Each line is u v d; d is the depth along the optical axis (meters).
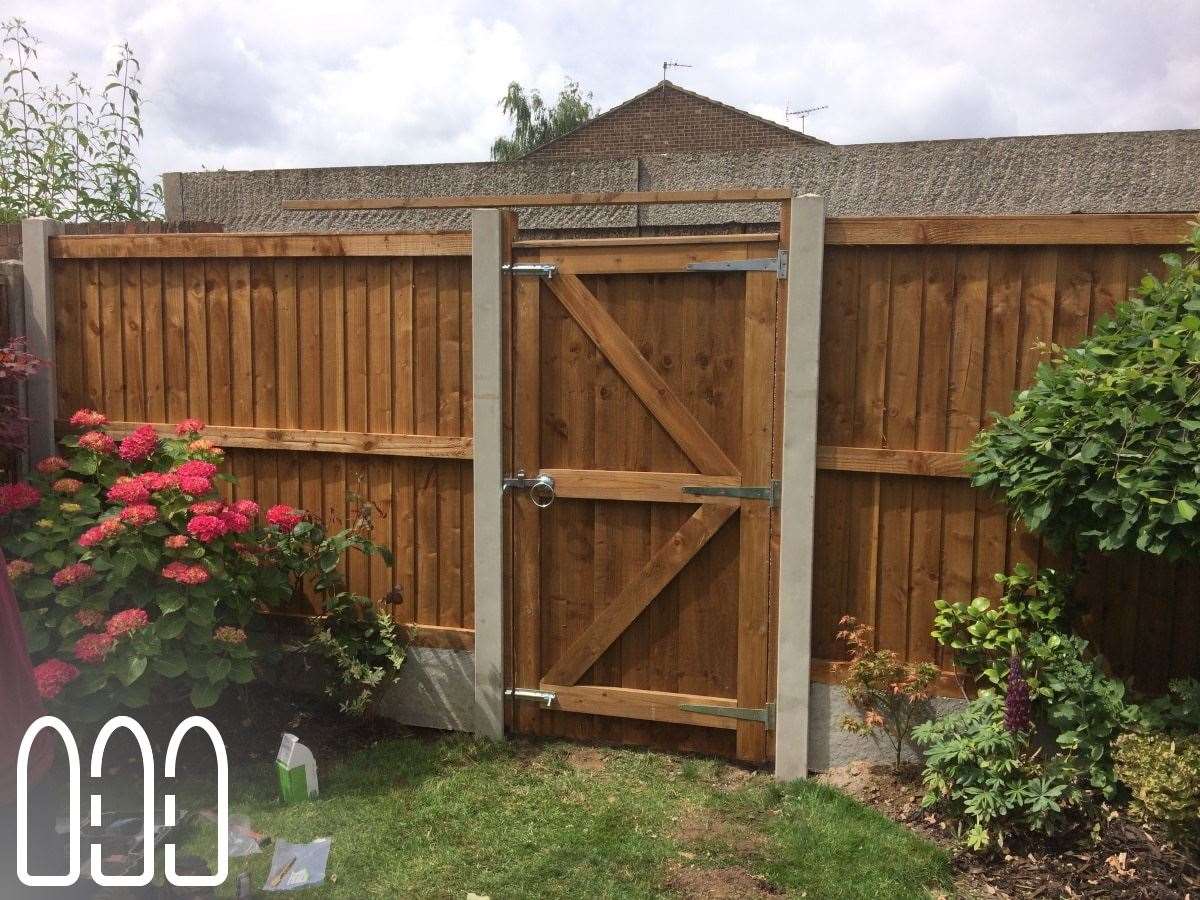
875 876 3.30
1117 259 3.69
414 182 6.56
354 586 4.75
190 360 4.84
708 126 21.11
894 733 4.03
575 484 4.34
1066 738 3.47
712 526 4.20
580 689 4.45
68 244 4.91
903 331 3.91
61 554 4.22
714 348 4.14
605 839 3.58
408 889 3.24
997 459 3.44
